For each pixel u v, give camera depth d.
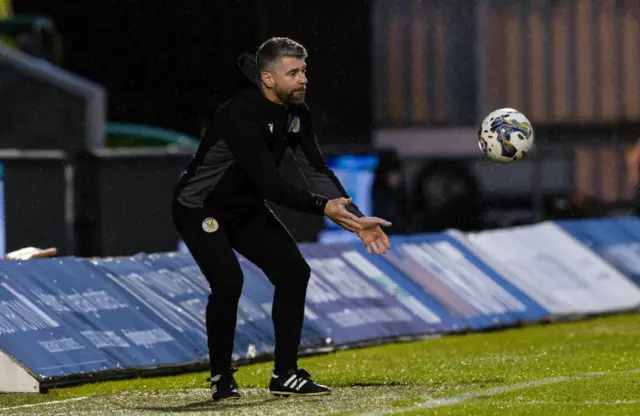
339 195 17.06
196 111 46.03
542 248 33.16
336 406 16.11
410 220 48.62
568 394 17.33
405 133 52.44
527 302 30.39
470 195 50.94
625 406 15.94
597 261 33.72
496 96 56.19
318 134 47.53
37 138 40.91
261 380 20.39
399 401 16.61
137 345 20.98
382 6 52.84
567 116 57.22
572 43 58.00
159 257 24.30
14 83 40.72
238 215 16.97
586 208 55.12
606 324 30.38
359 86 48.41
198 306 23.34
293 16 46.00
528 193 53.56
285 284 17.20
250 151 16.22
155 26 45.47
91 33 46.94
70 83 40.97
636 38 59.12
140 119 46.53
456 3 54.97
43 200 32.62
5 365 19.08
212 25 45.34
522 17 57.25
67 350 19.75
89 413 16.34
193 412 16.00
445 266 29.98
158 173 34.59
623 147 57.03
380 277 28.12
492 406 16.00
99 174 33.38
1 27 47.59
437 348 25.72
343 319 25.88
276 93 16.44
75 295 21.48
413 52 53.75
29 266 21.58
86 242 33.25
